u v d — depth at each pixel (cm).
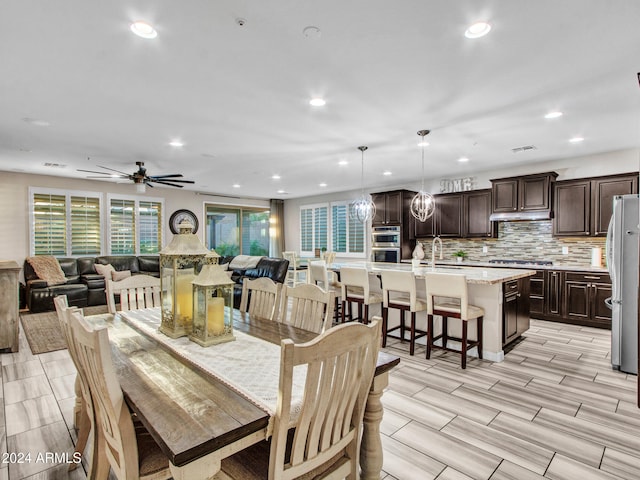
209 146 460
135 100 307
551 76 263
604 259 506
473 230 630
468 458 203
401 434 227
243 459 132
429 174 664
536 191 546
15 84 275
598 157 511
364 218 596
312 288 230
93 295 636
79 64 245
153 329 209
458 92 292
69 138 421
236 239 986
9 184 637
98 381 126
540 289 529
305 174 661
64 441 219
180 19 195
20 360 361
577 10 187
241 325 223
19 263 645
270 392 130
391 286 391
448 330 399
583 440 221
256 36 212
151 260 780
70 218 700
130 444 125
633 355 323
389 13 190
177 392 129
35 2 179
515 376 319
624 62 243
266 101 310
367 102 313
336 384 123
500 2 181
